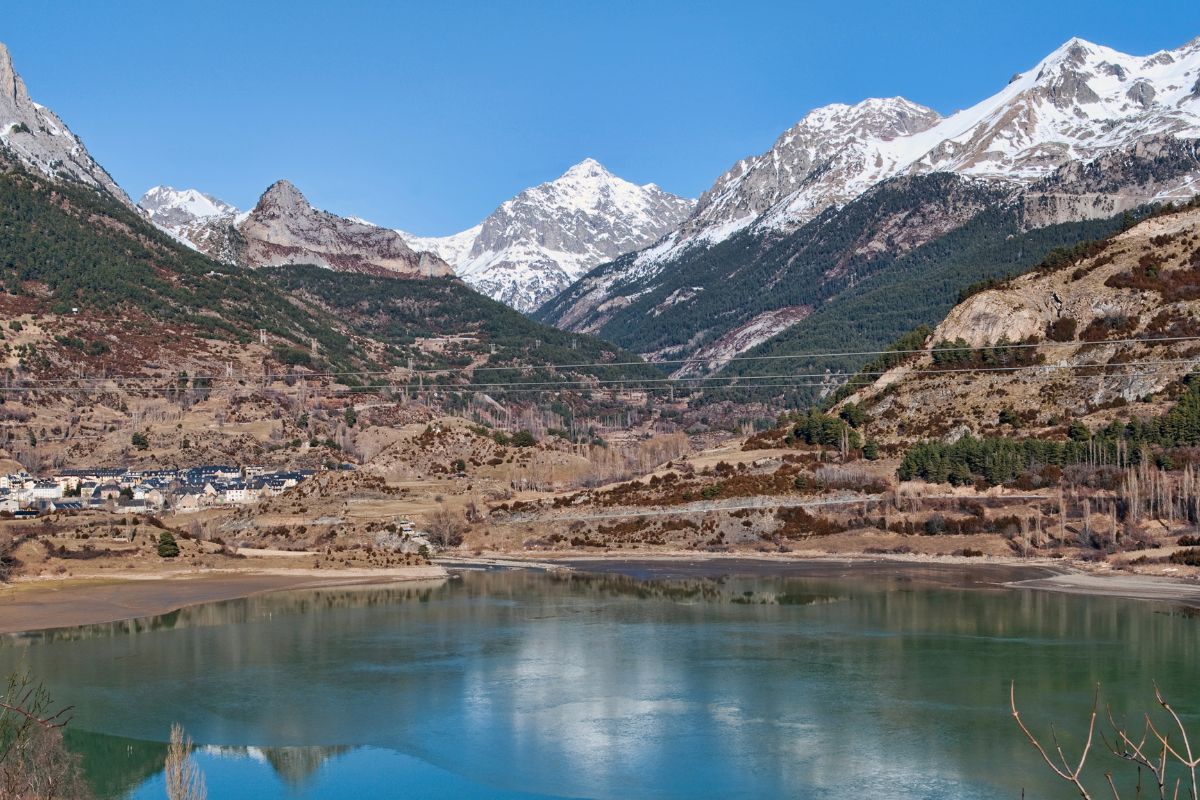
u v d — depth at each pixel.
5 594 193.12
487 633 158.25
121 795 91.94
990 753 101.44
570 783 95.19
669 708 117.06
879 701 118.50
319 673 133.38
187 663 139.12
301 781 96.00
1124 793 90.81
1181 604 175.88
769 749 103.31
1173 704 115.44
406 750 104.44
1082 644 145.25
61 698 122.12
